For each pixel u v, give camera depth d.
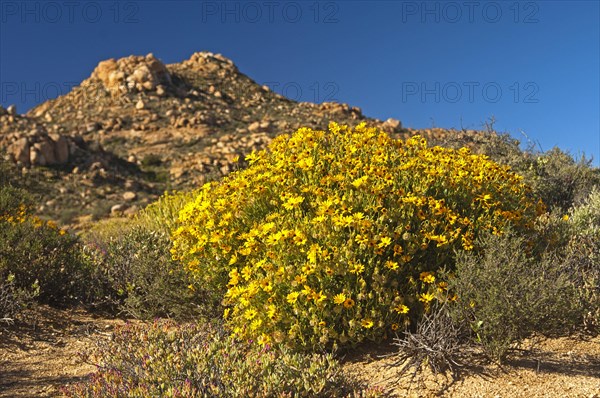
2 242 6.78
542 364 4.24
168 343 4.43
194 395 3.37
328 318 4.46
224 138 48.28
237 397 3.41
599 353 4.45
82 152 39.62
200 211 5.63
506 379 4.00
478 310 4.28
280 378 3.60
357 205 4.86
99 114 54.84
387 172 5.18
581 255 5.39
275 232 4.82
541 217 6.29
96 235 11.16
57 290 6.90
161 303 6.32
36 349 5.41
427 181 5.17
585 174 10.12
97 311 6.82
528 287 4.16
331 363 3.86
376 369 4.30
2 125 44.25
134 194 34.53
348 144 5.79
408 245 4.68
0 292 6.20
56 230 7.68
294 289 4.54
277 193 5.38
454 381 4.02
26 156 35.81
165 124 52.03
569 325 4.43
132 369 4.02
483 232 4.97
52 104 61.44
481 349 4.35
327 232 4.62
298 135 5.91
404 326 4.59
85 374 4.66
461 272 4.39
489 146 11.35
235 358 3.89
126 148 46.94
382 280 4.46
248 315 4.55
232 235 5.34
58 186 34.16
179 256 6.05
